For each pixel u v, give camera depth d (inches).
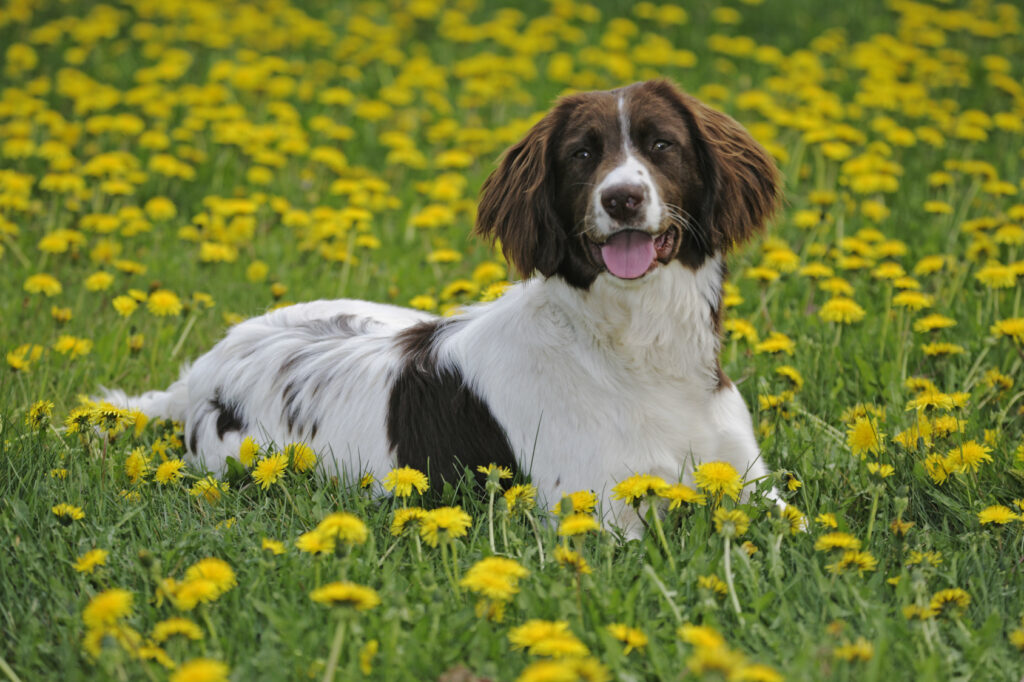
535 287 229.9
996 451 236.8
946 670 161.9
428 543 198.1
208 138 517.3
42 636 175.6
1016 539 200.1
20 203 392.2
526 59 607.5
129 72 617.6
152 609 178.1
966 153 469.1
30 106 494.0
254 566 192.2
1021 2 724.0
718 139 229.1
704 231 227.0
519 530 204.7
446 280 368.5
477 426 227.6
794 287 347.9
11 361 275.4
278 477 212.1
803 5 746.8
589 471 217.9
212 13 678.5
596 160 220.2
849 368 292.0
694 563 184.5
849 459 242.7
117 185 393.1
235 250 384.5
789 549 194.4
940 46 640.4
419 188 438.9
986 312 311.6
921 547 203.5
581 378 221.0
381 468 236.2
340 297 352.2
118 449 252.1
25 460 233.5
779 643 168.1
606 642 158.7
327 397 247.4
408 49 680.4
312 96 588.1
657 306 220.2
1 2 711.1
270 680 157.6
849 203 424.5
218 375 266.4
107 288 320.8
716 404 230.7
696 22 722.2
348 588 154.3
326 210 379.9
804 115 464.1
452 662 165.0
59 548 196.2
